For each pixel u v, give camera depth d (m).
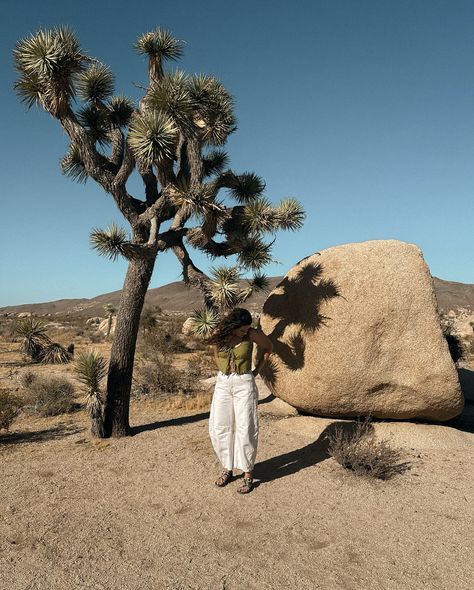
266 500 4.56
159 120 6.32
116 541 3.76
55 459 5.77
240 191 8.77
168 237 6.92
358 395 6.58
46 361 15.94
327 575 3.31
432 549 3.69
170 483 4.96
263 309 7.75
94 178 6.55
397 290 6.45
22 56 6.22
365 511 4.36
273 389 7.44
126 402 6.78
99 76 7.54
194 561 3.47
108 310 33.16
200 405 8.84
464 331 26.28
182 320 33.81
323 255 7.21
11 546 3.68
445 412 6.56
